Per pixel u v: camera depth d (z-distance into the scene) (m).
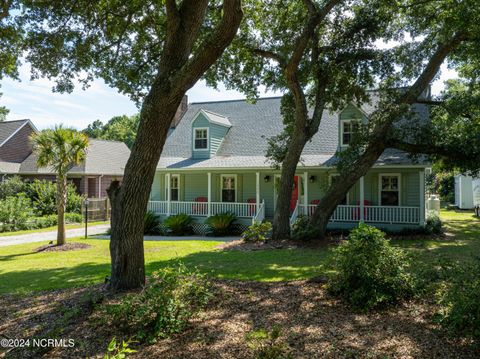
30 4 8.84
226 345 4.47
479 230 16.34
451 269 6.06
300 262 9.29
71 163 14.77
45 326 5.29
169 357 4.26
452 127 14.21
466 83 17.97
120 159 32.03
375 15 12.64
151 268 9.09
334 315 5.25
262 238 13.63
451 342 4.31
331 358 4.05
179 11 6.70
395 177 16.41
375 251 5.69
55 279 8.34
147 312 4.92
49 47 9.60
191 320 5.23
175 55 6.53
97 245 14.62
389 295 5.45
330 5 12.05
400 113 12.72
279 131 19.89
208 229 18.48
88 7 9.32
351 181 13.39
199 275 5.88
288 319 5.16
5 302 6.55
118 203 6.51
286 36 13.75
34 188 24.56
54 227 21.86
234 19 6.09
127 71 10.81
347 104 15.19
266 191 18.97
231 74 14.56
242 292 6.44
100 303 5.77
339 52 13.12
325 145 18.08
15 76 10.22
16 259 11.92
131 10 9.62
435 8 13.00
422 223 15.02
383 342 4.38
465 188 28.92
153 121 6.31
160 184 21.23
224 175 19.98
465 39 12.54
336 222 16.50
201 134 20.16
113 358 3.16
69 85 10.45
